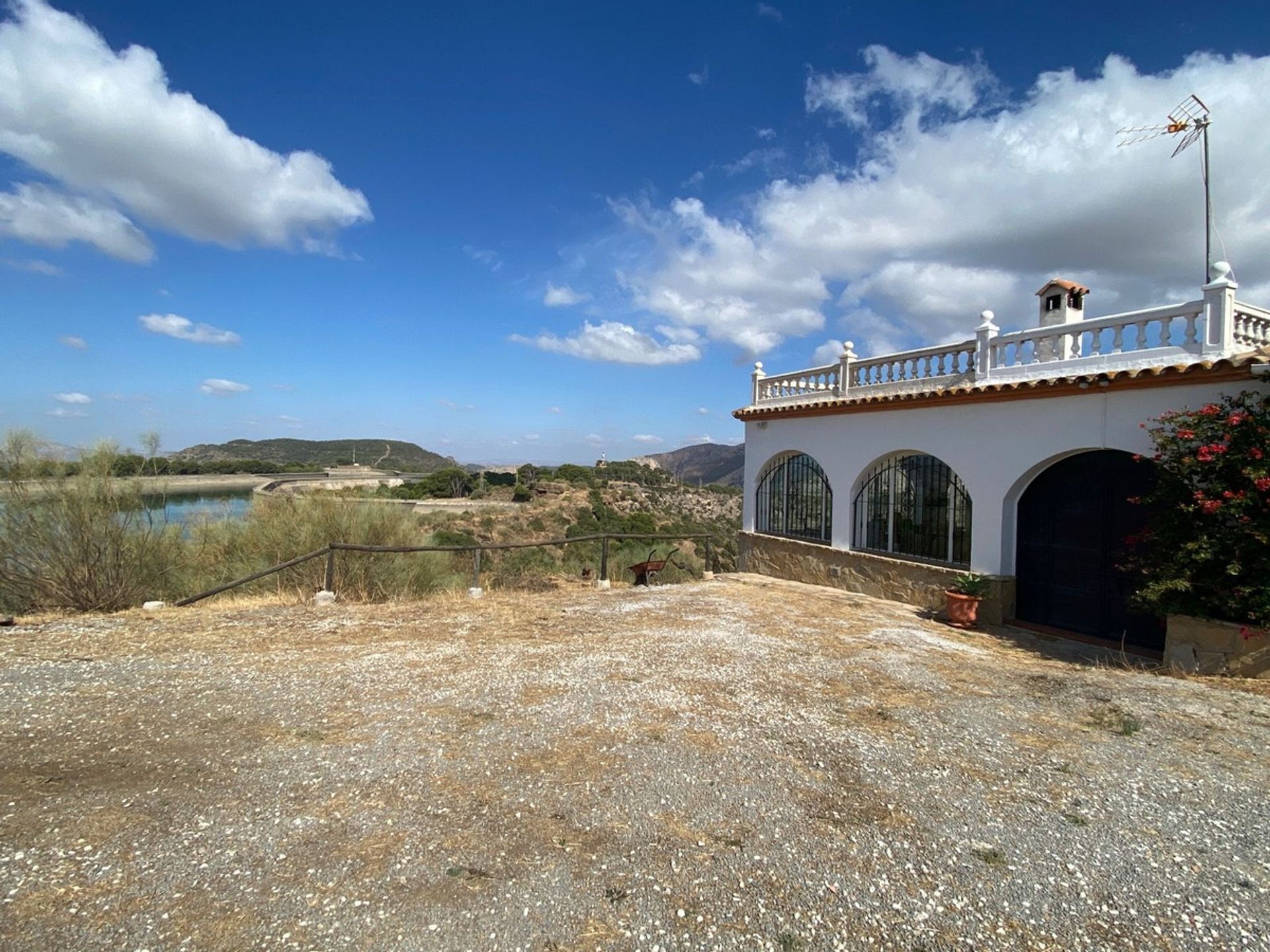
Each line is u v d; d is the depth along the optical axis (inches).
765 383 578.9
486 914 103.3
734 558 813.2
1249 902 110.8
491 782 148.0
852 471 449.1
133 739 167.9
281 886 109.0
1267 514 224.2
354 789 143.3
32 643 256.5
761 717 194.1
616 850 122.3
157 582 370.3
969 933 102.0
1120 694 224.7
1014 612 350.3
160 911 101.7
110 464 357.1
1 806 131.5
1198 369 255.0
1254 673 239.8
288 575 399.5
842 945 98.8
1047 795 147.9
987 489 353.4
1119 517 306.0
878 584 426.6
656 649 271.1
